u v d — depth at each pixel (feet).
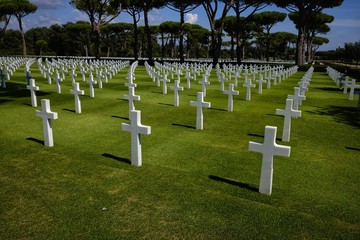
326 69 108.88
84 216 12.52
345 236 11.53
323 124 29.58
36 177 16.08
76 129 25.58
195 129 26.61
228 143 22.79
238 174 17.04
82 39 234.79
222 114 33.01
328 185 15.99
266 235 11.50
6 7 161.38
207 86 56.18
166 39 257.55
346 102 42.98
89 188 14.93
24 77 65.77
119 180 15.85
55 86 51.98
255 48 308.19
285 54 276.82
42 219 12.28
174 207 13.32
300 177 16.94
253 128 27.48
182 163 18.52
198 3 123.75
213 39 119.75
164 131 25.73
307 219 12.64
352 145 23.06
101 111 32.99
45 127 20.52
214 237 11.34
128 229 11.72
